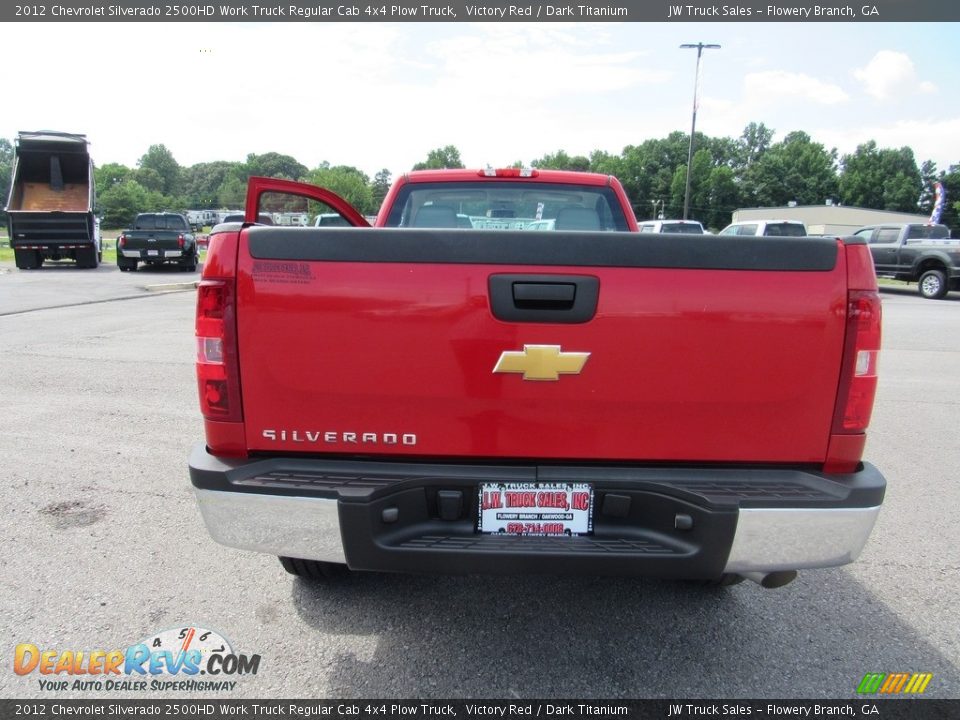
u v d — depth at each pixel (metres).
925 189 93.19
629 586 3.07
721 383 2.14
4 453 4.65
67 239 21.09
